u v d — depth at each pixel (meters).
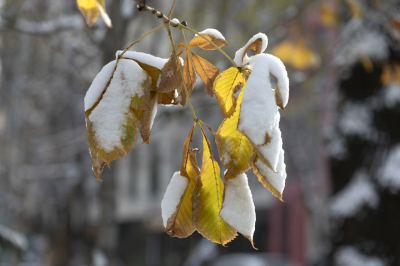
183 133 20.70
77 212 16.48
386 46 6.16
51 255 15.92
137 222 30.80
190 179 1.54
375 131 6.36
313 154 17.56
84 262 15.13
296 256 22.98
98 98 1.49
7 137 14.63
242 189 1.47
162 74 1.56
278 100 1.40
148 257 29.80
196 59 1.69
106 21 1.86
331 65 7.41
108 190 8.11
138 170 25.77
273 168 1.34
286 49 7.41
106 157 1.43
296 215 22.97
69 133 14.10
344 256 6.24
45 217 18.56
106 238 8.03
